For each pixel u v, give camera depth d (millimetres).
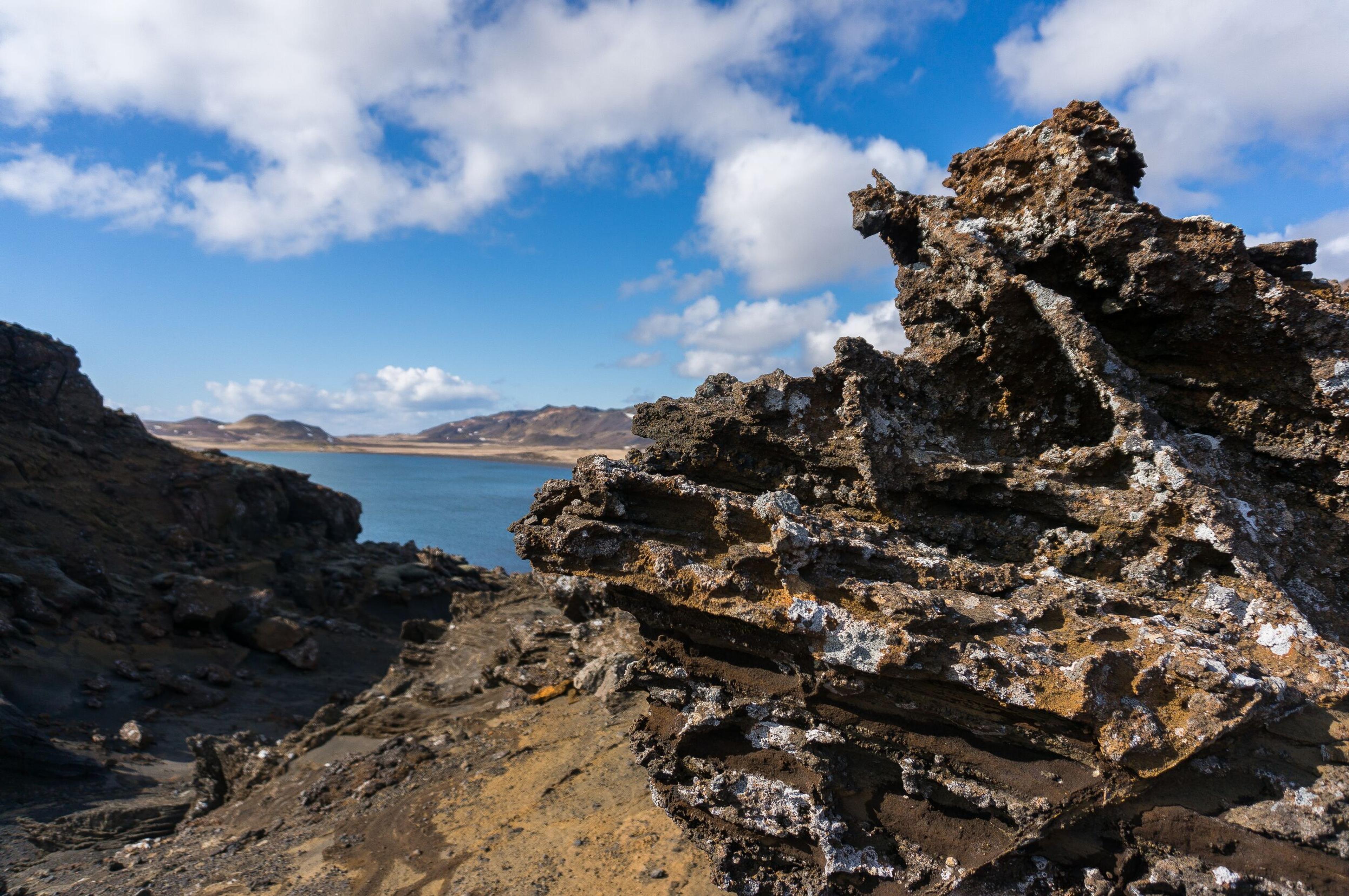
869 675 5562
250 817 15812
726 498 6109
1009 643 5316
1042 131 7336
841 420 7242
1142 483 6422
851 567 5949
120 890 12984
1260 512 6645
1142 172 7570
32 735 22750
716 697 6539
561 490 6547
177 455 56750
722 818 6496
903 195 8188
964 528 6980
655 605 6348
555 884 8953
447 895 9461
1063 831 5535
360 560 55656
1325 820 4840
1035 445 7395
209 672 34188
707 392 8188
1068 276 7348
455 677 18844
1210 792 5250
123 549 43406
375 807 13203
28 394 50688
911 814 6055
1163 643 5246
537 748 13102
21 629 30906
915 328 8102
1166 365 7320
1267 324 6598
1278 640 5625
